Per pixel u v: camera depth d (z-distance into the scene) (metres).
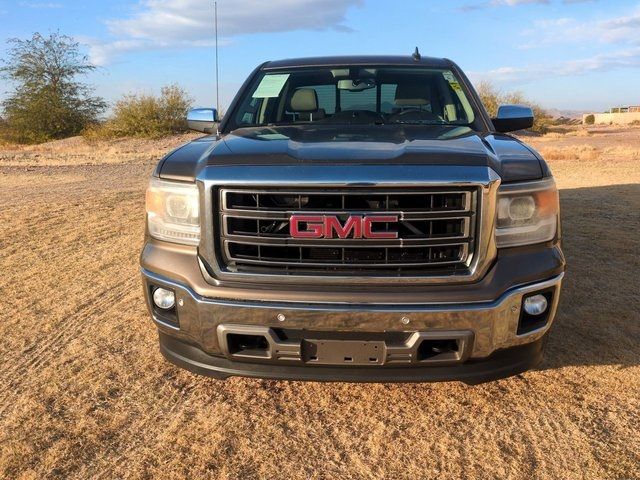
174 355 3.01
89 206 9.14
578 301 4.59
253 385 3.39
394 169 2.63
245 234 2.71
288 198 2.68
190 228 2.83
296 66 4.58
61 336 4.07
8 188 12.07
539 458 2.68
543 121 37.94
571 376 3.42
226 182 2.67
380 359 2.67
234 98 4.35
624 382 3.34
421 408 3.13
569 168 14.09
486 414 3.05
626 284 4.98
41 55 39.62
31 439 2.84
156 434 2.90
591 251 6.06
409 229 2.65
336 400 3.22
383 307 2.61
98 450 2.77
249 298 2.68
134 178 14.05
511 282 2.70
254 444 2.82
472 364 2.75
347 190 2.62
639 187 10.39
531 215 2.79
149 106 33.50
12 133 40.09
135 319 4.38
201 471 2.62
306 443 2.83
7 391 3.30
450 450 2.76
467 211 2.65
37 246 6.61
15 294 4.96
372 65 4.49
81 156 23.58
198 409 3.13
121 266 5.81
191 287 2.77
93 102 41.12
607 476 2.54
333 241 2.64
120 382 3.42
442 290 2.64
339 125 3.88
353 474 2.60
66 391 3.30
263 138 3.28
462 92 4.20
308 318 2.63
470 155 2.77
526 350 2.87
